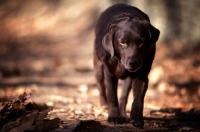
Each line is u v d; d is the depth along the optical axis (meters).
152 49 6.86
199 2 19.41
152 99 10.32
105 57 6.89
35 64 17.69
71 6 27.00
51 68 16.62
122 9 7.45
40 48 22.67
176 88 12.07
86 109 7.97
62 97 9.50
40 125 5.98
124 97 7.43
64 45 22.45
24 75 14.86
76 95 10.28
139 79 6.87
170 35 19.42
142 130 6.51
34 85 11.80
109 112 7.00
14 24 30.00
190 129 6.67
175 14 19.50
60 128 6.20
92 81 13.36
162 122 7.16
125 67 6.52
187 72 14.52
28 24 29.14
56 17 27.78
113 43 6.73
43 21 28.31
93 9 24.66
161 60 16.73
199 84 12.73
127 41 6.50
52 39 24.52
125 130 6.42
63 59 18.27
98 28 7.53
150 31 6.61
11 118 6.19
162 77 13.87
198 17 19.36
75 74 15.12
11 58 20.19
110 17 7.30
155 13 19.66
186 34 19.34
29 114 6.09
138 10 7.60
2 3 34.75
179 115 7.89
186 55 17.55
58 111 7.52
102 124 6.78
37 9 30.98
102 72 8.02
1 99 8.88
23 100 6.42
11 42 25.39
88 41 22.08
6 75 14.70
